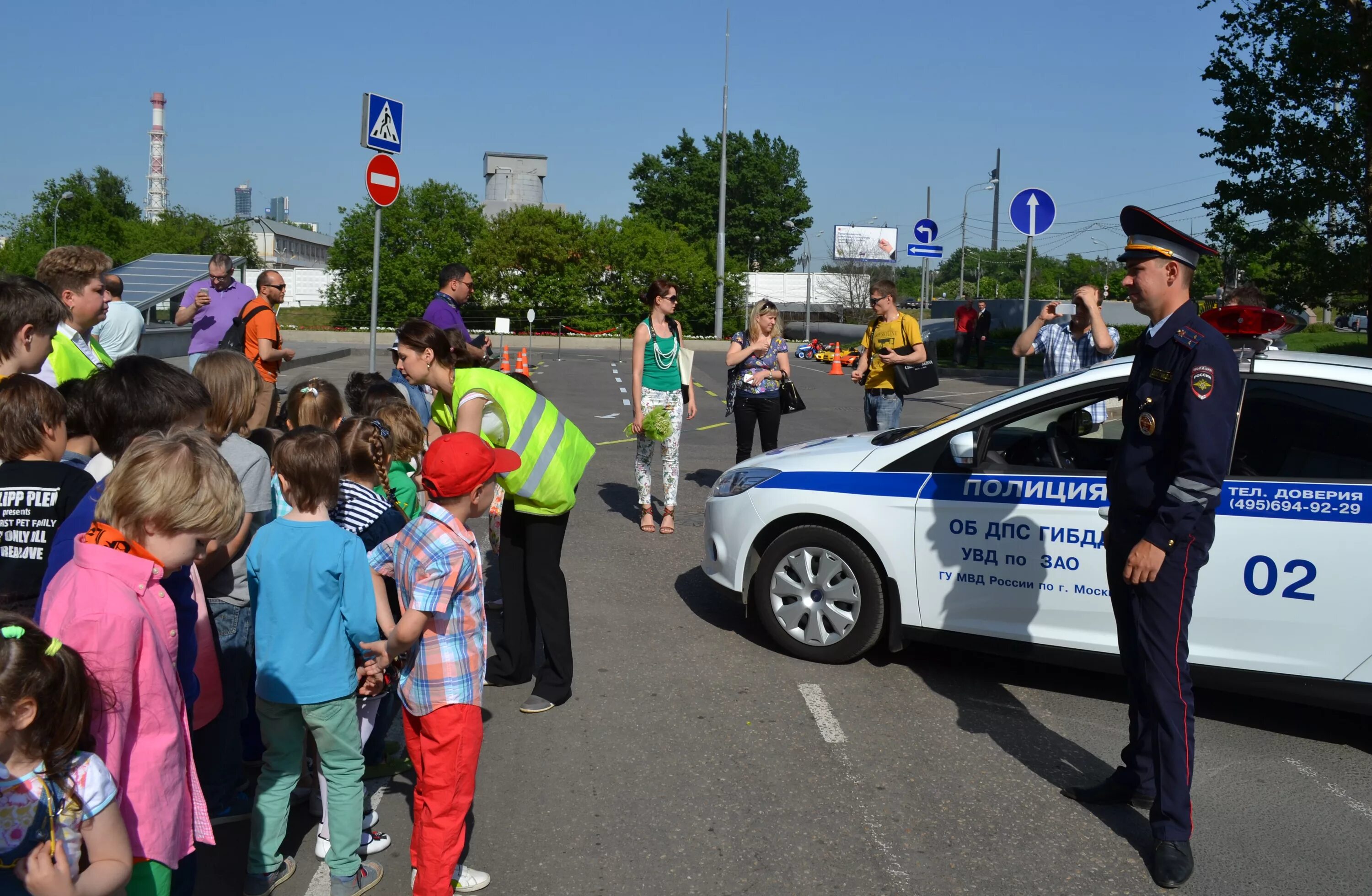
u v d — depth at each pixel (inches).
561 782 168.7
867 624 216.7
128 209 3612.2
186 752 105.0
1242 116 908.6
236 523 105.0
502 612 233.3
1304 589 176.4
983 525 203.3
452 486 129.4
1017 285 3221.0
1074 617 196.2
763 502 228.1
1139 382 148.3
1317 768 178.4
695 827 154.8
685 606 264.2
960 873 143.5
